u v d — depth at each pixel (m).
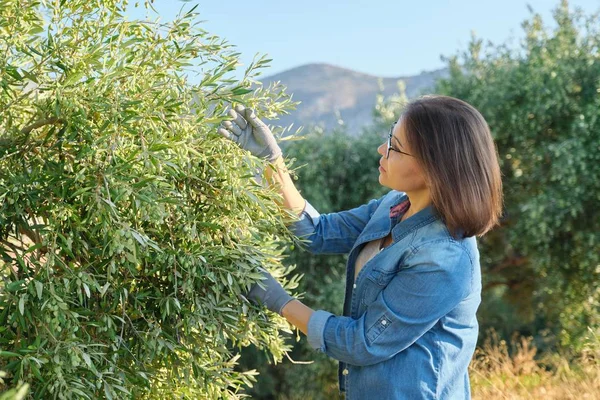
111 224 1.43
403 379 1.55
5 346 1.49
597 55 6.48
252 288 1.65
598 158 5.80
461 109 1.56
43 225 1.46
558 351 6.63
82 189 1.38
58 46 1.46
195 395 1.75
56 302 1.39
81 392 1.37
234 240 1.65
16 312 1.40
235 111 1.67
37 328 1.45
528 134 6.48
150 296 1.60
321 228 1.89
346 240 1.90
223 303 1.59
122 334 1.56
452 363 1.59
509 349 7.63
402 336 1.53
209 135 1.57
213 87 1.55
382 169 1.65
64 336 1.43
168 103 1.45
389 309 1.53
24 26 1.53
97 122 1.48
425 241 1.54
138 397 1.66
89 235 1.52
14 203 1.46
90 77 1.45
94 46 1.45
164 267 1.55
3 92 1.53
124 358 1.57
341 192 7.42
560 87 6.25
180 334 1.64
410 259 1.54
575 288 6.56
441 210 1.54
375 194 7.26
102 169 1.42
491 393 3.99
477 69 7.30
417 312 1.52
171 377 1.69
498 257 7.41
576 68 6.44
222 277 1.55
